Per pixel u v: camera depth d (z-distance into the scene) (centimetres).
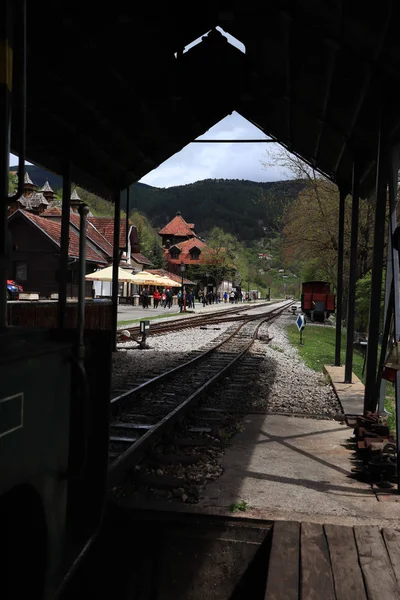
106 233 5562
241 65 944
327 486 545
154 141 1079
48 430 249
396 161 662
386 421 717
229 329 2756
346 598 333
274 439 723
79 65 730
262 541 445
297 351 1889
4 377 207
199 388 973
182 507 465
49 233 3953
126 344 1903
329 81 766
